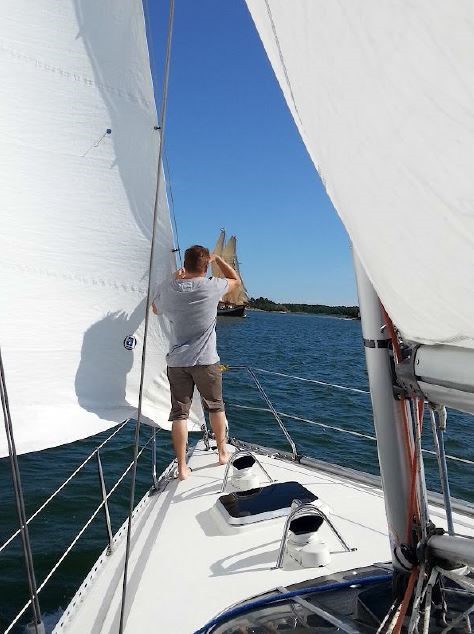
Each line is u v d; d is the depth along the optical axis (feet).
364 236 2.89
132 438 20.77
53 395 8.63
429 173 2.22
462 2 1.69
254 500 7.70
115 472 16.81
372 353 3.81
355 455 19.40
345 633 4.10
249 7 2.90
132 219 9.32
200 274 9.55
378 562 6.06
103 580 6.40
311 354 61.67
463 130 1.98
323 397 31.19
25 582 10.57
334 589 4.94
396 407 3.80
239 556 6.66
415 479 3.83
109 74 8.88
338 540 6.97
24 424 8.21
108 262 9.16
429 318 2.87
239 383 35.47
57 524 12.99
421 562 3.77
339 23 2.21
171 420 9.53
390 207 2.55
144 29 8.93
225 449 10.23
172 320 9.55
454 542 3.52
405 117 2.17
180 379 9.53
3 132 8.05
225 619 4.80
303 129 3.08
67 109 8.61
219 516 7.51
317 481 9.12
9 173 8.11
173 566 6.50
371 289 3.77
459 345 2.89
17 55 8.12
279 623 4.52
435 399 3.27
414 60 1.98
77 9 8.55
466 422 22.26
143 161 9.32
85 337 9.00
